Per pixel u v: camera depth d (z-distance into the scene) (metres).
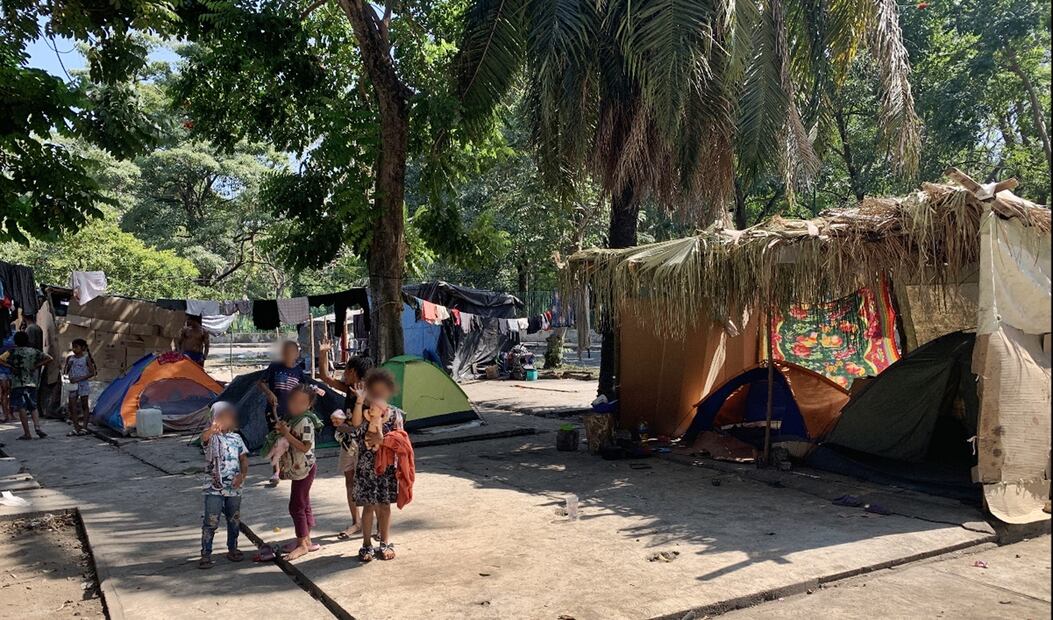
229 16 12.21
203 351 14.80
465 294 23.27
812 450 8.92
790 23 13.34
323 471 9.11
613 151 12.62
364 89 13.74
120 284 29.48
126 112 10.41
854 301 10.45
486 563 5.45
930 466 7.93
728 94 11.37
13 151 7.38
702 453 9.72
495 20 12.26
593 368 26.94
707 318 9.74
